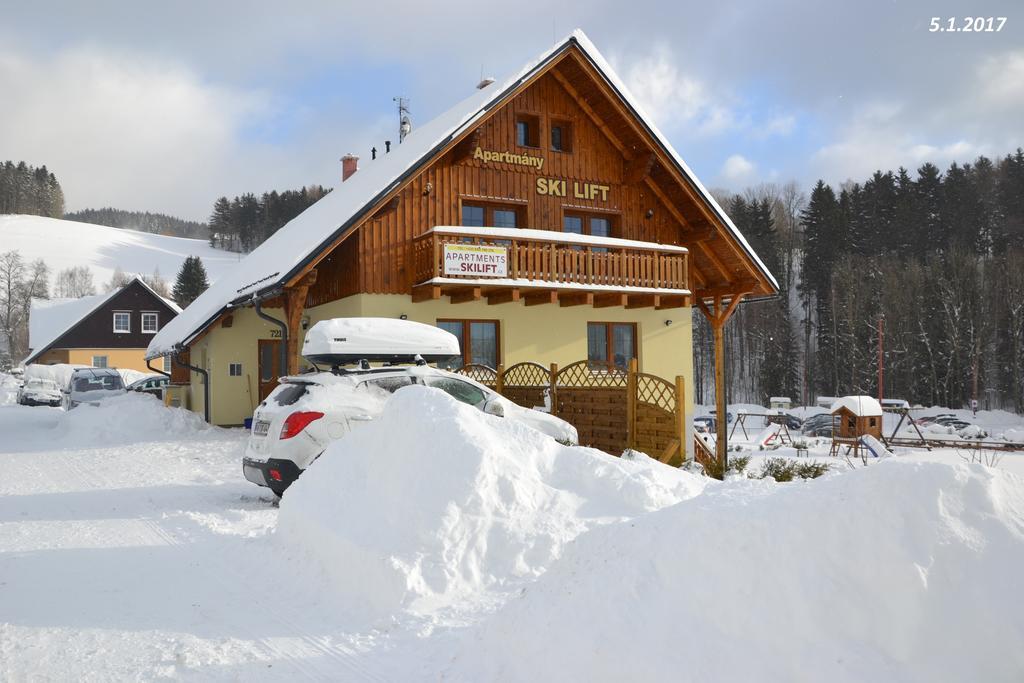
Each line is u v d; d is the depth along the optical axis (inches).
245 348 778.8
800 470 398.6
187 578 223.3
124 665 157.2
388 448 226.1
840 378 2404.0
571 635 128.3
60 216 6560.0
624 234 770.8
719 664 112.1
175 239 6373.0
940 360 2201.0
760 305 2655.0
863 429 1031.0
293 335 621.3
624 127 745.6
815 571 113.3
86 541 275.0
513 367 572.4
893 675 101.5
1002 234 2647.6
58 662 159.0
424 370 376.2
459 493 205.9
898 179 3009.4
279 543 242.2
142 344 2166.6
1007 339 2253.9
